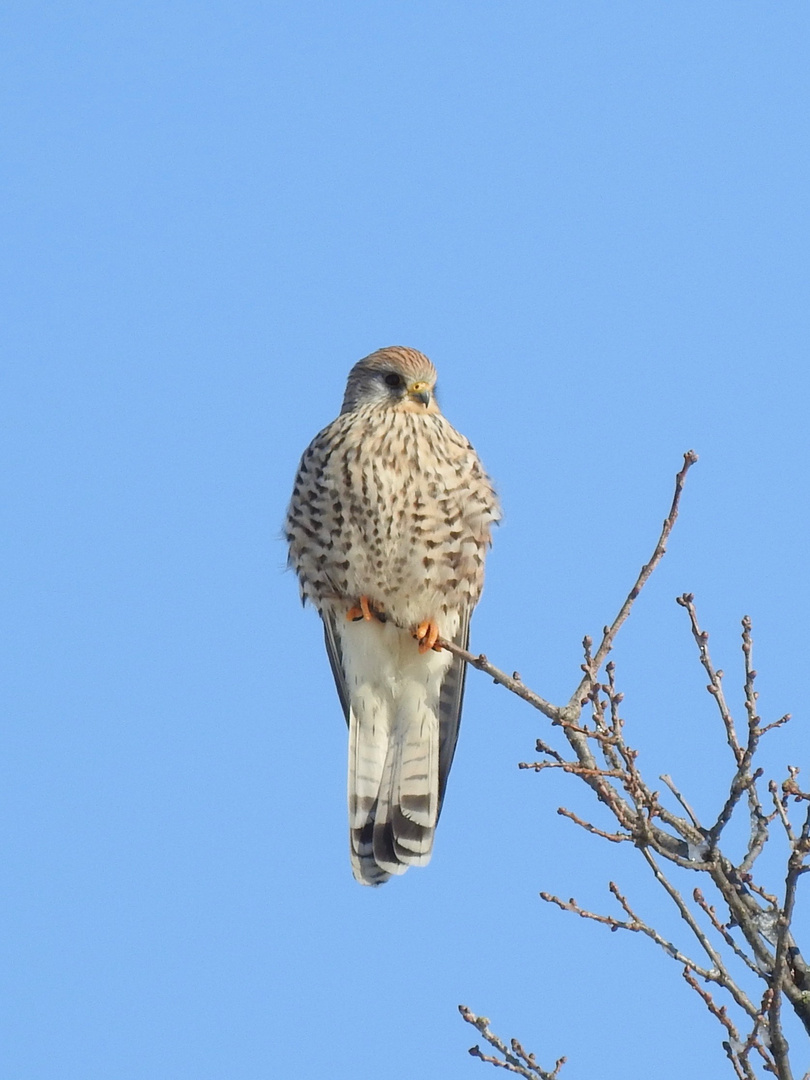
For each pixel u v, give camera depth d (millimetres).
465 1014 7582
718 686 7859
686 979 7203
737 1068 7004
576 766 7617
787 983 7398
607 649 8453
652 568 8547
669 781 7934
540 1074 7379
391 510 11703
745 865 7637
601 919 7418
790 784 7531
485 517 12047
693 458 8633
